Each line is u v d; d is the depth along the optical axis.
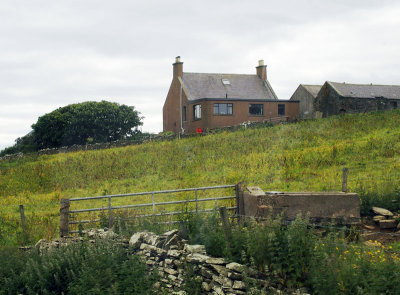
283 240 7.95
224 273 8.26
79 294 9.19
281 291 7.32
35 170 33.31
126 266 9.92
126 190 25.12
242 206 13.42
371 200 13.09
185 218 12.20
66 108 65.88
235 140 34.56
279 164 24.88
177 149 34.28
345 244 8.14
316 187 18.28
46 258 10.91
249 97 55.19
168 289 9.51
